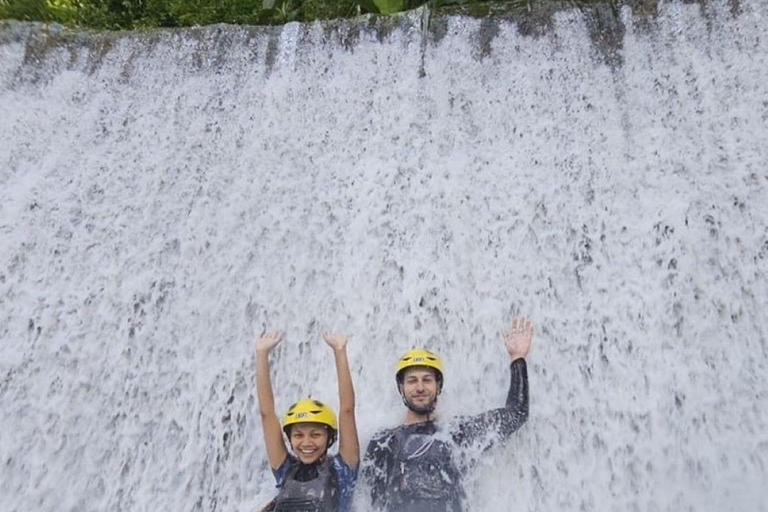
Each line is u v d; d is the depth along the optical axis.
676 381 4.73
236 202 6.29
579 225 5.61
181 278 5.89
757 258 5.13
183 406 5.23
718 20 6.36
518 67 6.61
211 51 7.27
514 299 5.34
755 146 5.66
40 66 7.42
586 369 4.95
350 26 7.12
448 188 6.01
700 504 4.27
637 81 6.29
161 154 6.73
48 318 5.79
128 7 8.88
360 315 5.44
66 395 5.39
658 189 5.64
